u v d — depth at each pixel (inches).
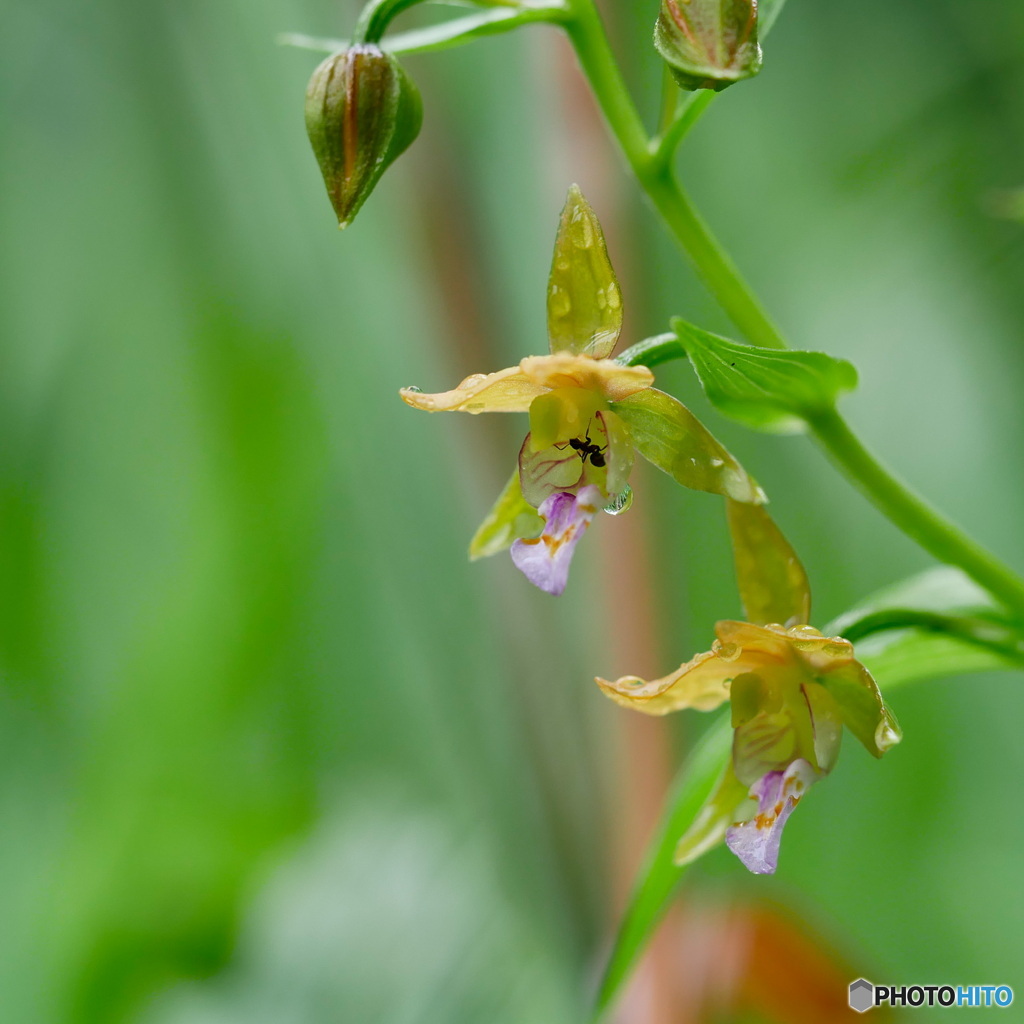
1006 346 24.1
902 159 24.5
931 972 23.5
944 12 24.2
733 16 20.1
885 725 20.4
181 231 26.8
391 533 24.1
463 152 22.4
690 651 22.4
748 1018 21.9
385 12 20.8
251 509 26.3
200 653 25.8
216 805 25.0
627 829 21.9
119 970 23.8
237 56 25.0
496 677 23.0
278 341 25.7
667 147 20.7
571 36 20.8
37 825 25.6
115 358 28.0
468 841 23.3
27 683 27.0
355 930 23.0
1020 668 20.9
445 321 22.4
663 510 22.1
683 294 23.2
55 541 28.0
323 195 24.6
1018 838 23.7
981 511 24.0
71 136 27.4
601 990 20.9
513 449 22.5
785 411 20.7
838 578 23.9
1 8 26.7
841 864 23.7
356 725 26.3
